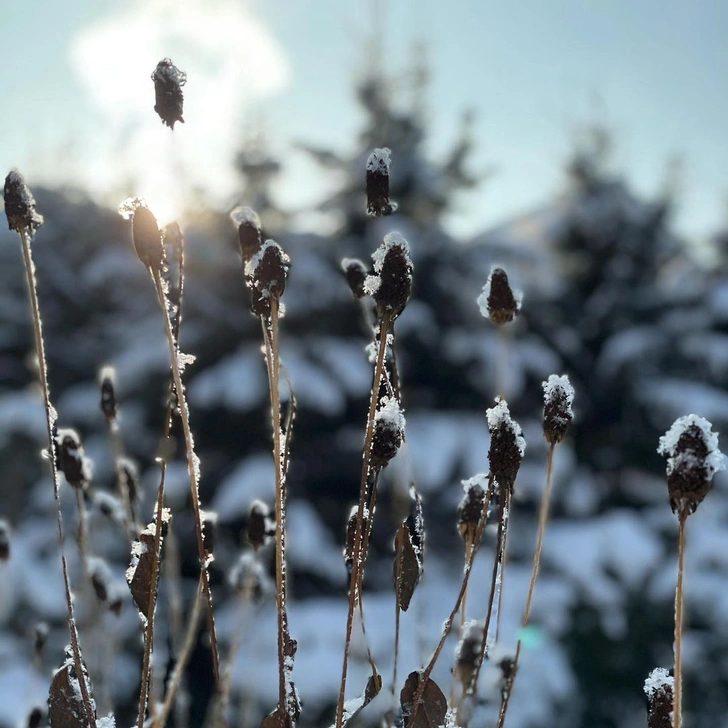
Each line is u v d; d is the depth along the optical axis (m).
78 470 1.02
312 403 7.40
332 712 5.44
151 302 9.47
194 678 5.86
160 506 0.72
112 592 1.08
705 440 0.59
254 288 0.71
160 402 8.09
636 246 9.63
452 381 8.41
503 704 0.77
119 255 9.63
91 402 8.58
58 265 10.41
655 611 7.56
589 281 9.89
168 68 0.74
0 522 1.23
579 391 8.96
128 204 0.71
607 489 8.82
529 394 8.55
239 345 8.09
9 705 3.83
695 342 9.35
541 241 10.17
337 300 7.90
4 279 10.59
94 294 10.09
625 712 7.51
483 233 9.62
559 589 7.16
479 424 8.10
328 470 7.71
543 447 8.27
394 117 9.30
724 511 8.39
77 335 10.27
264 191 8.96
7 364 10.35
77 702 0.77
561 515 8.39
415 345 8.27
